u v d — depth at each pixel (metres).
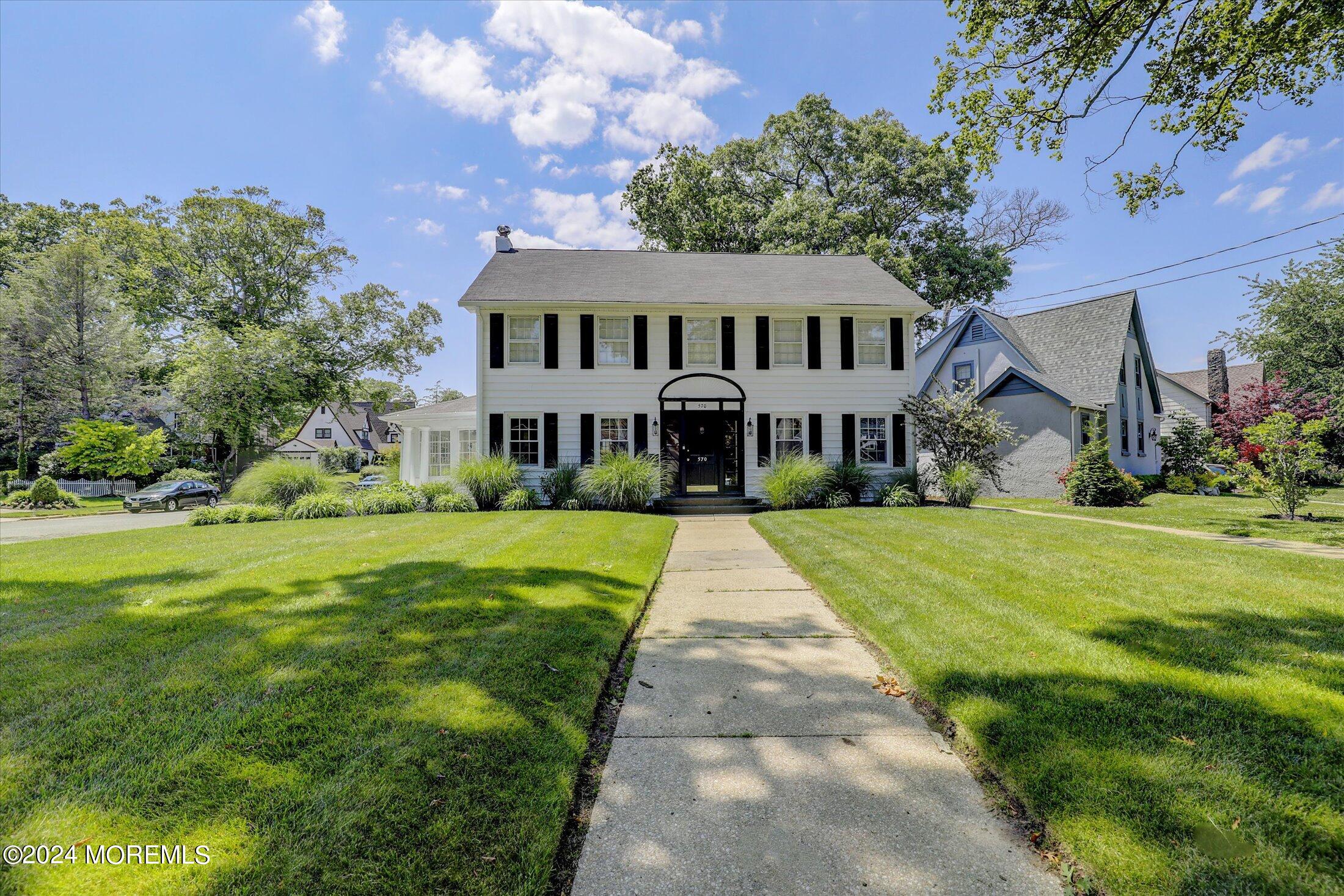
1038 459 17.61
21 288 26.62
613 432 15.02
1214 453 13.21
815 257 18.30
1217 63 7.07
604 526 9.80
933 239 26.44
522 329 14.89
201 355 26.73
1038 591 5.12
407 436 17.86
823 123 27.19
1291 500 10.84
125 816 2.04
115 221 27.91
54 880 1.72
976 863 1.92
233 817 2.04
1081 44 6.95
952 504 13.48
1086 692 2.99
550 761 2.46
